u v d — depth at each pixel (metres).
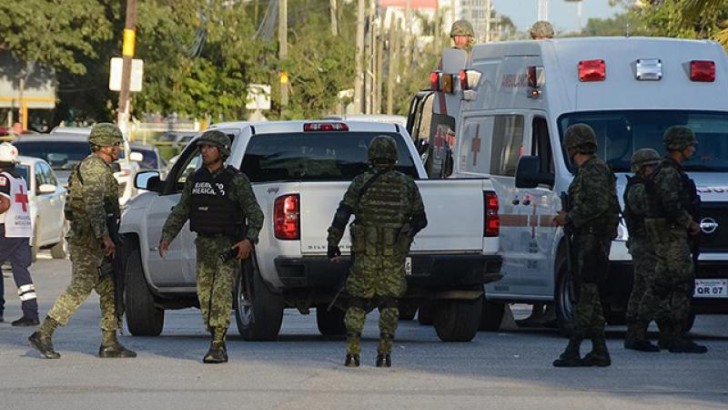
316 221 37.16
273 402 27.47
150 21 132.12
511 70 47.34
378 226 32.16
